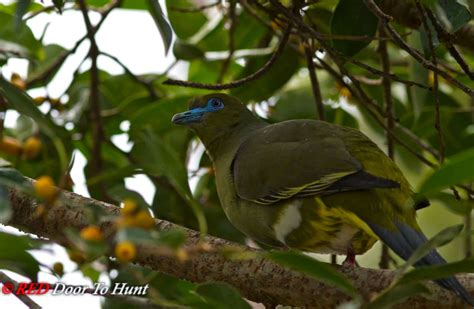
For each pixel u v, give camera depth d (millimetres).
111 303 9273
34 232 9031
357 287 8625
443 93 12992
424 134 12977
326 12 12320
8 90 8539
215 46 14000
